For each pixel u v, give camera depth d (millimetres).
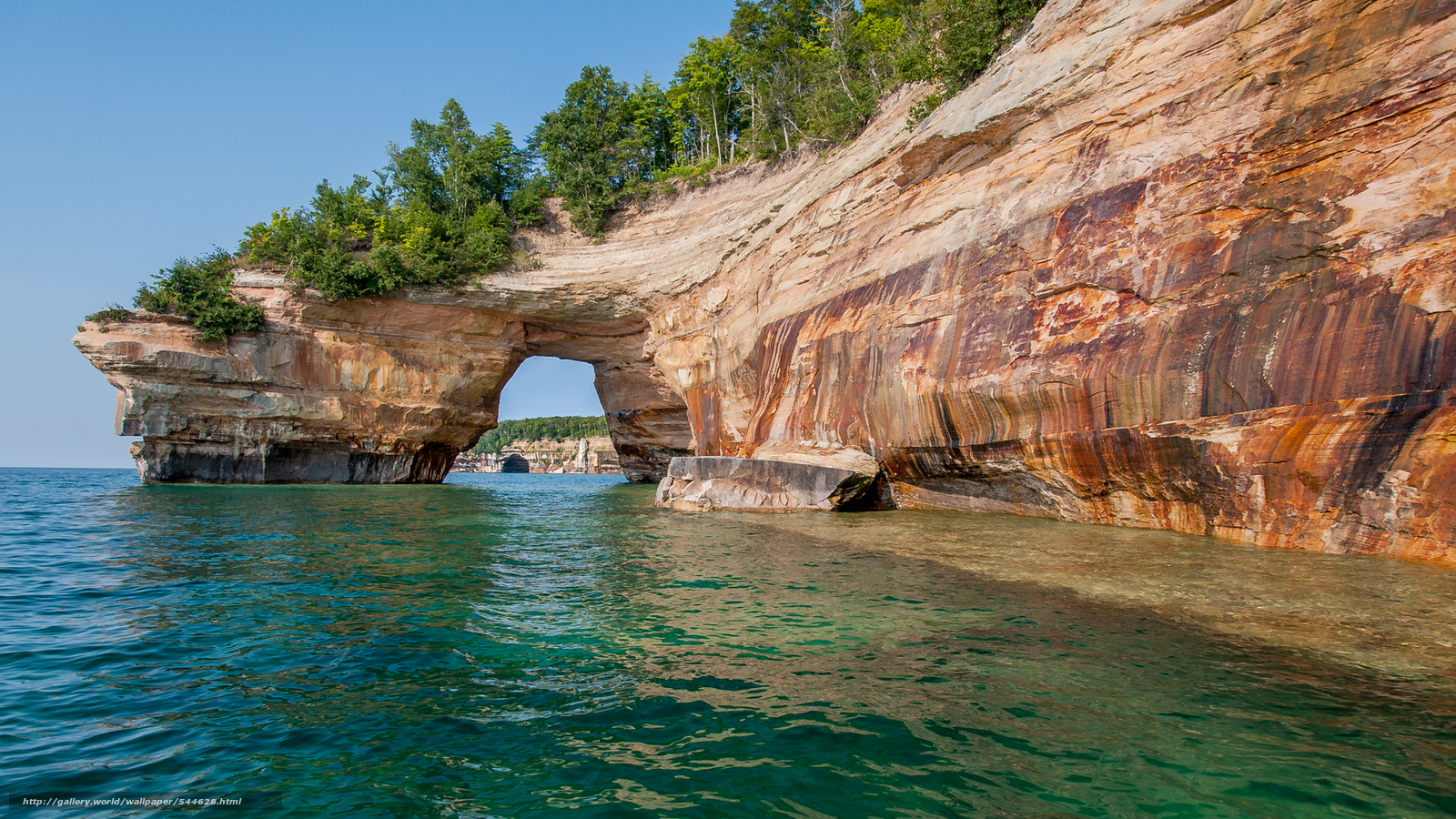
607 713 4164
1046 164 12977
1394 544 7203
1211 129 10133
